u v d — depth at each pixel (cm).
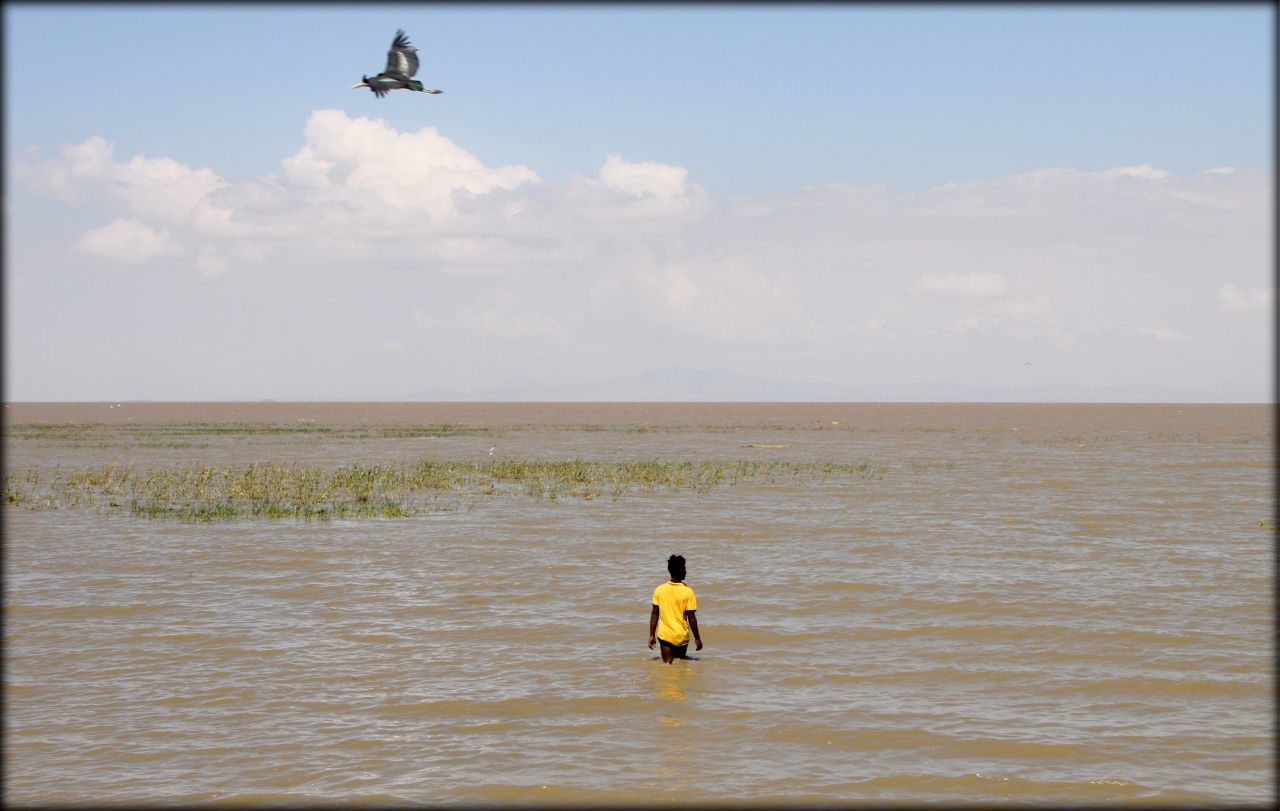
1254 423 12469
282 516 2789
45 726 1090
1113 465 4803
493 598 1720
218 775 962
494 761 993
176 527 2584
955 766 982
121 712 1133
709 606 1655
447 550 2219
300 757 1005
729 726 1088
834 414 18638
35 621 1550
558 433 9125
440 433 8906
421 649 1391
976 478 4044
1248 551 2191
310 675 1270
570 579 1886
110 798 912
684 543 2320
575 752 1014
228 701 1170
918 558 2111
